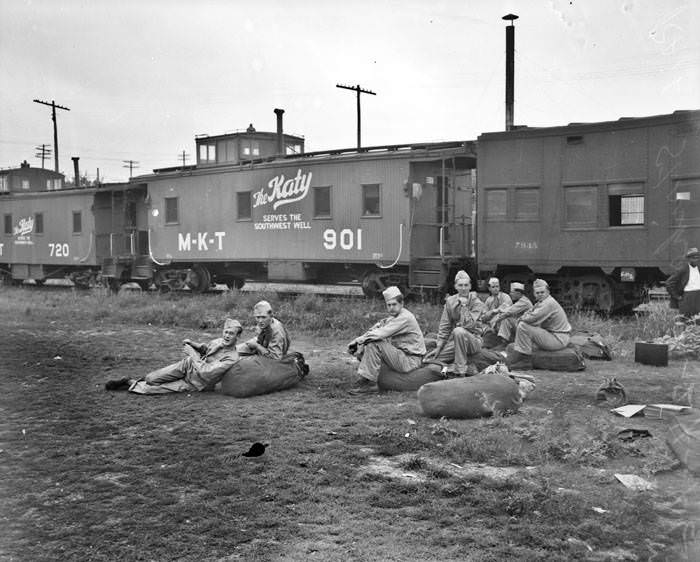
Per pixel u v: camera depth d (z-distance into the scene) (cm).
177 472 488
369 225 1720
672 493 417
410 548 367
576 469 480
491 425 592
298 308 1471
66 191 2589
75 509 423
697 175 1202
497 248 1501
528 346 860
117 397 744
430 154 1625
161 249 2239
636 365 895
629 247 1325
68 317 1599
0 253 2888
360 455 523
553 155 1425
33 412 674
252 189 1973
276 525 399
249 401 718
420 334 777
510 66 2244
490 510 414
